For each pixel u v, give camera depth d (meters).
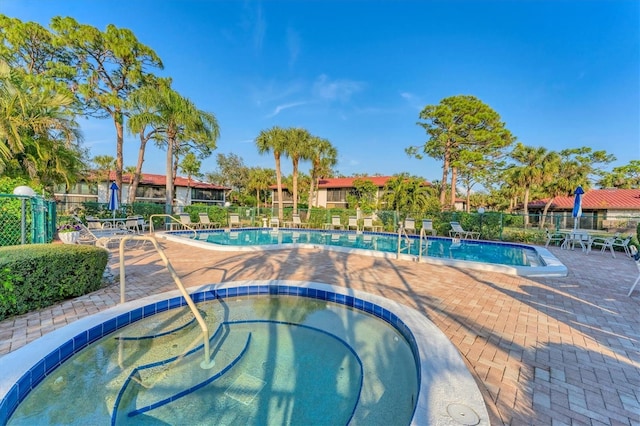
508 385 2.36
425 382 2.21
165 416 2.25
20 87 9.43
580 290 5.14
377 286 5.28
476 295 4.80
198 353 3.14
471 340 3.16
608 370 2.60
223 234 15.46
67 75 15.13
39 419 2.17
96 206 16.19
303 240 13.93
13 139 8.55
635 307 4.28
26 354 2.52
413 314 3.77
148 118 16.58
